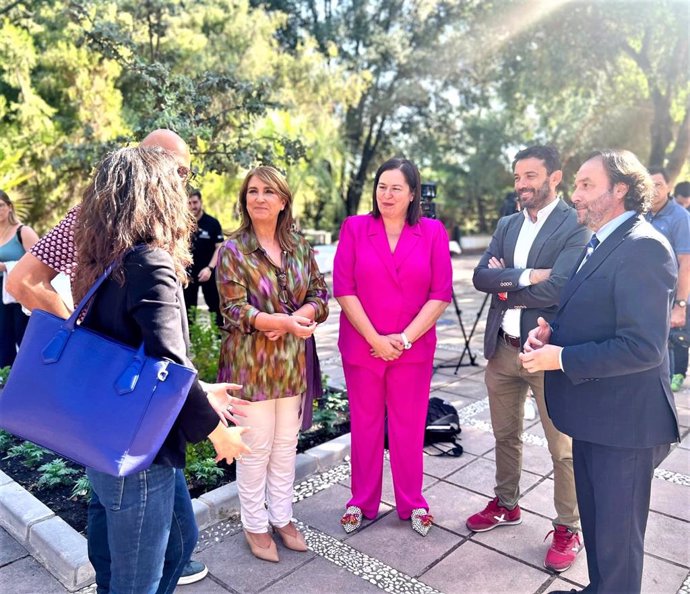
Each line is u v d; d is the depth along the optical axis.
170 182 1.60
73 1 5.83
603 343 1.84
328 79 14.41
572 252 2.45
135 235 1.51
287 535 2.64
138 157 1.58
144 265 1.47
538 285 2.47
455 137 23.31
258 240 2.56
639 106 15.86
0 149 9.36
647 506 1.99
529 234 2.65
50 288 2.04
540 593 2.33
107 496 1.55
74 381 1.46
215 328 4.66
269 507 2.67
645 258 1.79
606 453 1.96
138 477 1.54
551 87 14.74
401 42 19.70
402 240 2.66
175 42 9.27
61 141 10.18
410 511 2.84
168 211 1.57
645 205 1.90
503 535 2.74
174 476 1.65
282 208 2.57
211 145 6.02
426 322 2.64
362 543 2.69
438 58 18.31
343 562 2.54
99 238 1.51
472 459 3.57
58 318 1.55
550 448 2.52
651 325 1.76
